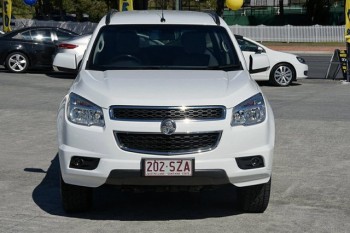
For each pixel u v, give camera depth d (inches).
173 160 237.3
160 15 328.2
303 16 2304.4
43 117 511.5
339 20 2266.2
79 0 2044.8
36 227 250.8
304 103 604.4
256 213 271.4
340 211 274.8
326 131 457.7
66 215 267.9
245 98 250.5
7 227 250.1
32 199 291.1
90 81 265.7
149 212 273.9
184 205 285.1
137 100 242.1
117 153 239.8
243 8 2370.8
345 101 620.4
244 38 772.0
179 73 278.1
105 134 241.1
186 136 239.3
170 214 271.0
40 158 374.6
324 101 620.1
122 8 1050.1
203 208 279.9
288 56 774.5
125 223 257.6
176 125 238.1
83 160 245.1
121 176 239.5
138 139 239.9
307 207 280.5
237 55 302.4
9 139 428.5
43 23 1498.5
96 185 246.1
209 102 242.8
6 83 749.9
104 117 242.8
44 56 886.4
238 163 243.9
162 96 243.8
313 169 350.0
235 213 271.9
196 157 238.5
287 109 561.6
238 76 275.3
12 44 882.1
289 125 480.4
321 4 2267.5
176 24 313.4
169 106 240.2
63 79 816.3
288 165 358.9
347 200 291.6
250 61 316.5
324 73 948.0
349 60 827.4
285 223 257.9
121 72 279.6
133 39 304.8
